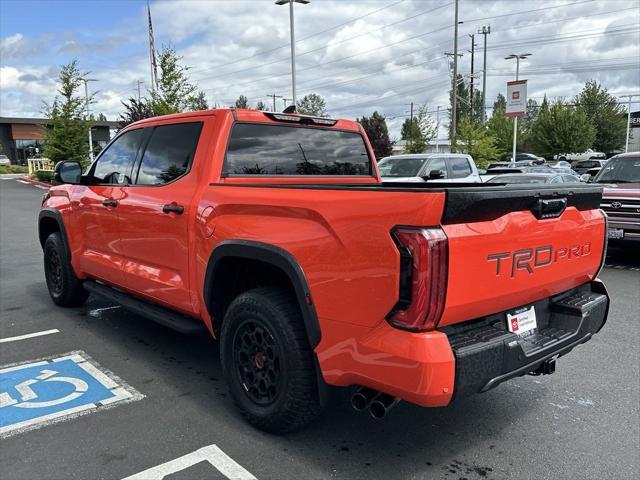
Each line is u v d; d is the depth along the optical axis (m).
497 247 2.63
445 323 2.49
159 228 4.03
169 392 3.89
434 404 2.42
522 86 17.17
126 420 3.45
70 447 3.11
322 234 2.78
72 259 5.57
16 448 3.10
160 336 5.14
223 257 3.39
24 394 3.83
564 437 3.33
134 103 24.56
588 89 62.97
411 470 2.94
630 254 10.60
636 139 68.94
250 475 2.86
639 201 8.73
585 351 4.92
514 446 3.21
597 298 3.46
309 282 2.84
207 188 3.67
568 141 52.41
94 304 6.31
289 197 3.00
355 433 3.33
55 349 4.76
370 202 2.57
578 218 3.26
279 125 4.22
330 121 4.61
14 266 8.67
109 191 4.73
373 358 2.56
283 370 3.04
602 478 2.89
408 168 11.88
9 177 38.34
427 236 2.35
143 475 2.84
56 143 29.00
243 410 3.36
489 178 12.56
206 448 3.12
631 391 4.04
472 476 2.89
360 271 2.59
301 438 3.26
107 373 4.23
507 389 4.06
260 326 3.19
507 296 2.76
